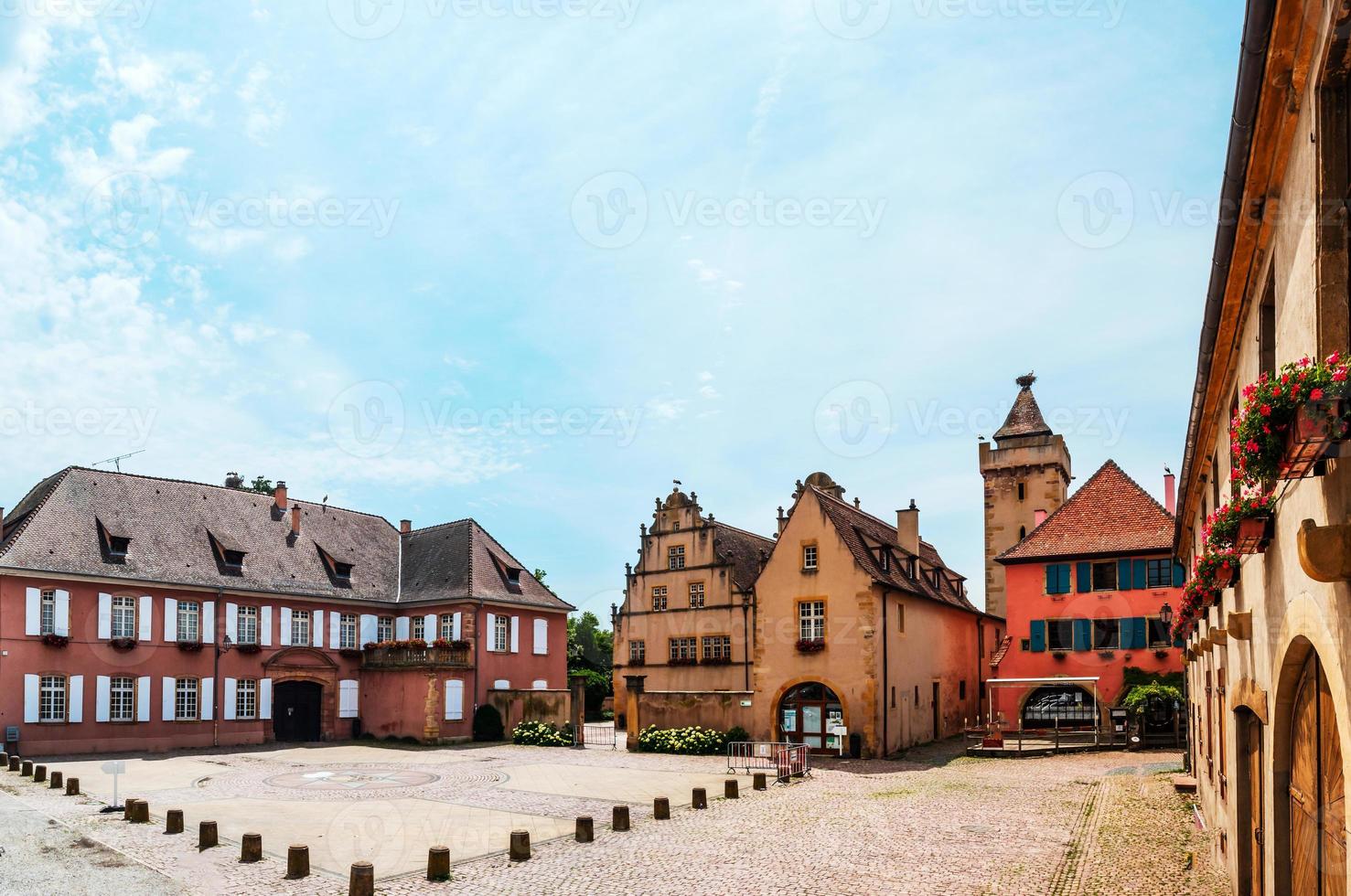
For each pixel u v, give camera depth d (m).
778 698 32.72
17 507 37.88
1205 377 11.05
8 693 31.05
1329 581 5.14
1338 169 5.38
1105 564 34.62
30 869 14.52
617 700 40.81
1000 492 48.97
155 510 37.59
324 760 31.67
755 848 16.00
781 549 33.50
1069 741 32.56
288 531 42.12
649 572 40.75
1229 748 11.69
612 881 13.90
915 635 35.06
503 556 44.84
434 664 38.50
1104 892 12.68
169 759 31.83
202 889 13.53
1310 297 5.77
